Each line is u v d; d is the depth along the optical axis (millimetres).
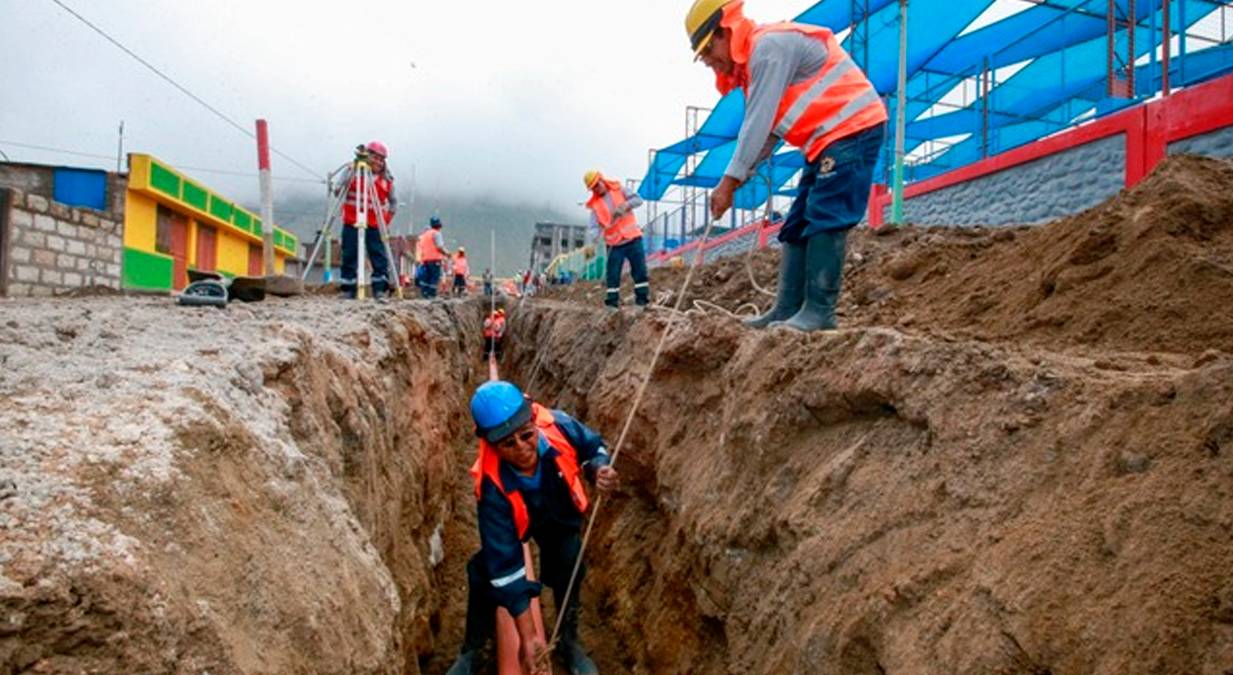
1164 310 3014
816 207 3926
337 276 39938
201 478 1869
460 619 5535
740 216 24547
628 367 6391
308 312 5938
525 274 25719
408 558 4359
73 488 1570
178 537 1649
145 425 1904
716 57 4160
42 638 1273
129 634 1353
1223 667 1360
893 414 2744
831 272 3945
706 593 3557
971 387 2389
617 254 9422
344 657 1999
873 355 2885
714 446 4184
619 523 5625
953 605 1927
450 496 7281
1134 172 7141
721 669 3389
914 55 14828
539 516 4027
